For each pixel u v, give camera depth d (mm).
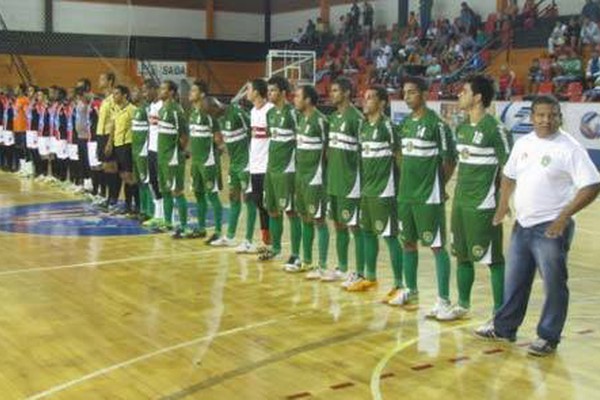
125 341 5125
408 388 4309
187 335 5262
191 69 24922
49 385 4328
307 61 21906
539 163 4789
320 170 6715
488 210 5293
